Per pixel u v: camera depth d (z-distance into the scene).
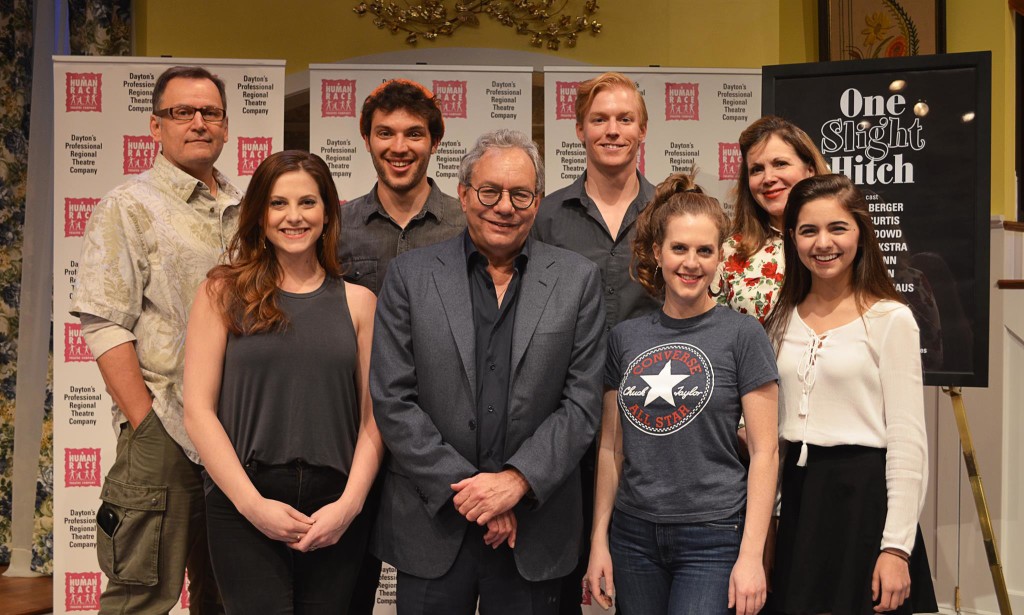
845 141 2.94
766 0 4.30
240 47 4.34
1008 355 3.61
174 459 2.44
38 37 4.27
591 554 2.15
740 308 2.38
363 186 3.72
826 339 2.05
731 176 3.73
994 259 3.64
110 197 2.49
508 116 3.72
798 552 2.03
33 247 4.30
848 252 2.03
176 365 2.46
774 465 1.96
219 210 2.60
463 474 1.99
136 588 2.41
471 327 2.09
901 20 4.10
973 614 3.68
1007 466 3.63
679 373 2.01
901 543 1.91
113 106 3.58
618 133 2.55
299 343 2.12
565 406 2.08
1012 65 3.94
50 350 4.32
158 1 4.31
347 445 2.17
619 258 2.58
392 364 2.09
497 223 2.06
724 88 3.72
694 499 1.98
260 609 2.08
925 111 2.86
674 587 2.00
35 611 3.84
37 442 4.33
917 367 1.98
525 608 2.07
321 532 2.04
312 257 2.24
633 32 4.31
